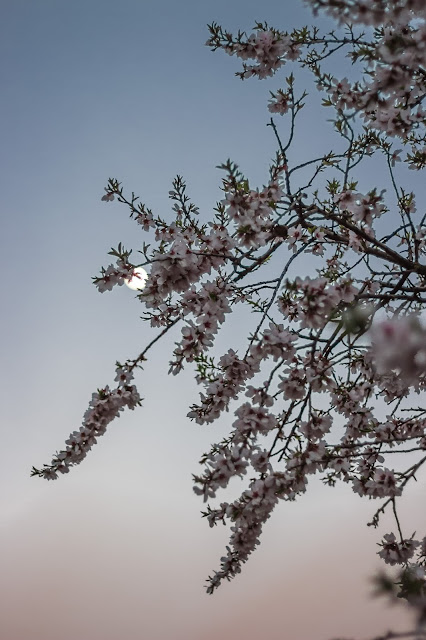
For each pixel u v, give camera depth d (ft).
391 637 3.55
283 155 5.34
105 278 5.35
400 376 5.45
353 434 6.25
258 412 5.11
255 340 5.11
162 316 6.39
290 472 5.10
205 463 5.01
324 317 4.77
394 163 6.40
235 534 5.57
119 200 6.46
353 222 6.07
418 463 4.88
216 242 5.60
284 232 5.38
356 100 5.33
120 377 5.64
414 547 5.11
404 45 4.36
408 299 5.25
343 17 4.25
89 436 5.69
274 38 5.78
